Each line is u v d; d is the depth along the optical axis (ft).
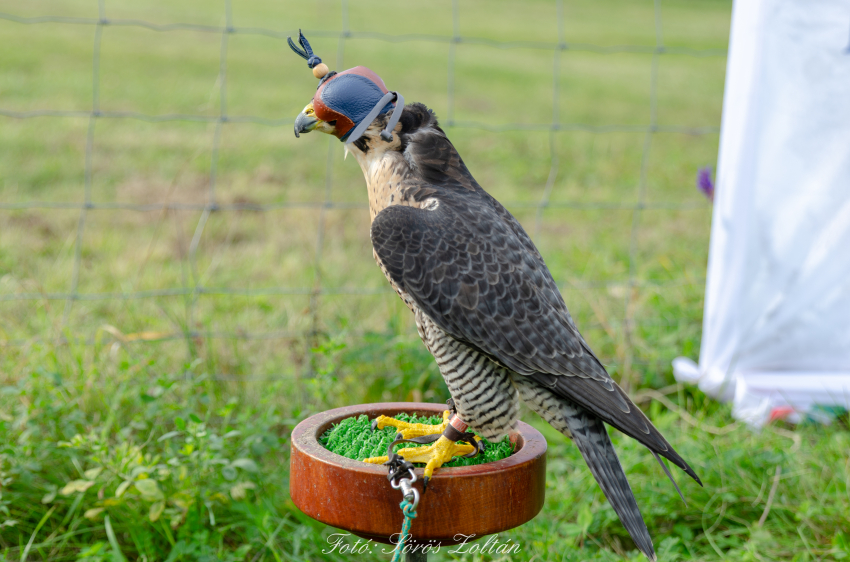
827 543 9.98
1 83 35.70
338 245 19.92
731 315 13.73
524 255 7.20
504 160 31.27
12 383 11.24
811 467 11.39
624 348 14.25
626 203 25.68
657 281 16.69
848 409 13.10
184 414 10.99
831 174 13.21
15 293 14.93
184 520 9.57
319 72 6.96
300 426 7.50
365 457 6.99
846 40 12.77
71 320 13.62
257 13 67.15
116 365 12.09
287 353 13.37
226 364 12.67
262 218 21.93
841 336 13.84
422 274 6.80
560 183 28.27
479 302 6.79
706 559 9.85
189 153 28.53
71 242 18.67
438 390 12.80
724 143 13.52
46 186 23.68
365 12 76.13
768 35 12.92
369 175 7.39
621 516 6.71
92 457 9.28
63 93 35.29
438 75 49.16
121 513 9.58
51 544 9.27
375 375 12.71
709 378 13.78
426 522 6.54
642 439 6.66
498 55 60.03
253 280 16.94
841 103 13.01
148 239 19.57
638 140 35.81
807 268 13.57
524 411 12.74
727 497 10.44
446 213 6.98
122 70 41.39
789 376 13.73
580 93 46.88
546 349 6.88
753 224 13.53
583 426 7.02
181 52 48.37
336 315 14.21
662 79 53.83
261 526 9.36
